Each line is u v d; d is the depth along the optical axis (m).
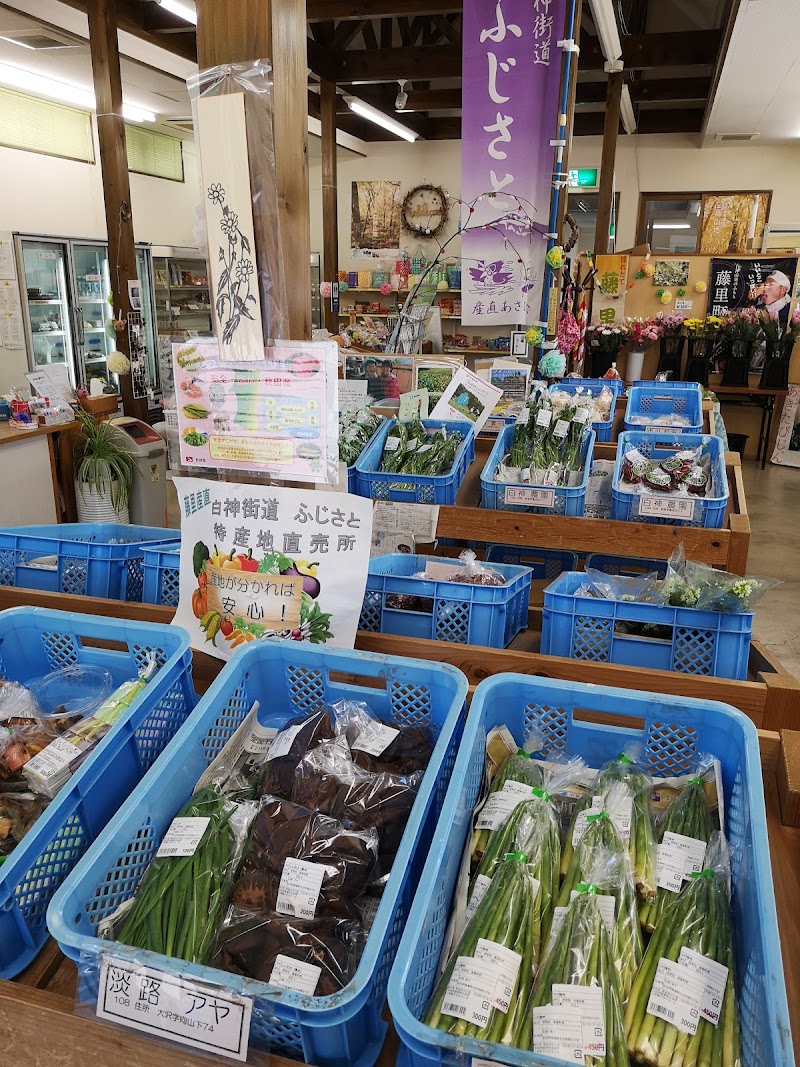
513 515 2.29
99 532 2.11
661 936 0.87
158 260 8.77
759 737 1.28
